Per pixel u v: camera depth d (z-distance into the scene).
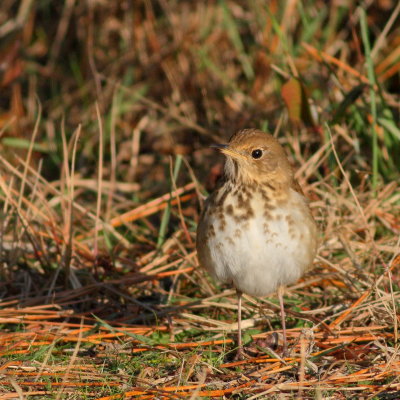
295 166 12.80
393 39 14.46
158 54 15.48
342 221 11.44
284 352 8.90
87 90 15.84
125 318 9.97
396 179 12.16
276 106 13.95
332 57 14.02
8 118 15.48
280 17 15.20
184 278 11.09
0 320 9.55
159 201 12.72
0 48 15.76
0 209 12.59
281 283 8.91
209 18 15.84
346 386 7.85
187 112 14.78
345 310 9.38
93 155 14.89
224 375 8.27
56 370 8.30
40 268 11.18
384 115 12.33
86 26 16.48
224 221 8.59
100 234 12.32
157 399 7.68
